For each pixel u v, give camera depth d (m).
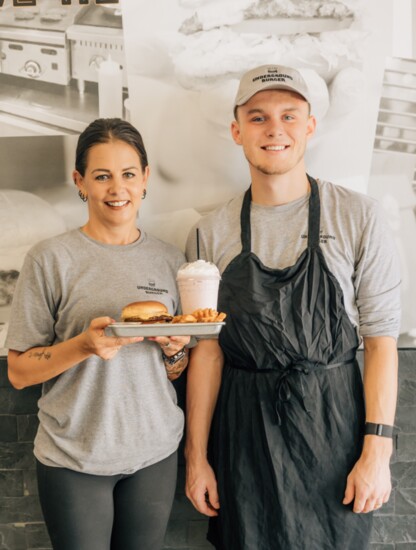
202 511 1.69
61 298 1.50
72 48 1.99
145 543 1.55
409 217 2.02
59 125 2.02
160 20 1.96
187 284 1.46
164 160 2.02
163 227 2.04
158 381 1.54
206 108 1.99
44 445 1.50
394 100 1.98
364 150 2.00
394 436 2.01
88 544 1.44
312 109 1.98
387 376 1.60
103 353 1.34
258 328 1.59
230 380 1.67
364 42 1.96
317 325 1.58
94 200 1.53
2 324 2.02
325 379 1.59
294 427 1.56
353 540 1.56
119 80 1.99
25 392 2.02
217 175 2.02
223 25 1.95
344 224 1.65
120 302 1.51
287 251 1.66
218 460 1.67
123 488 1.54
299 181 1.71
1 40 2.01
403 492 2.02
